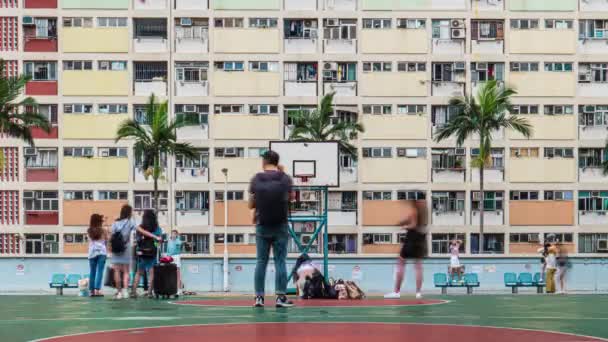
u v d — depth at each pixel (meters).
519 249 64.50
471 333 9.52
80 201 62.91
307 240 62.09
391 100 64.31
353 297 20.12
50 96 63.00
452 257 45.44
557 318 11.73
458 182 64.25
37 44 63.06
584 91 65.06
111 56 63.28
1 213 62.69
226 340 8.82
